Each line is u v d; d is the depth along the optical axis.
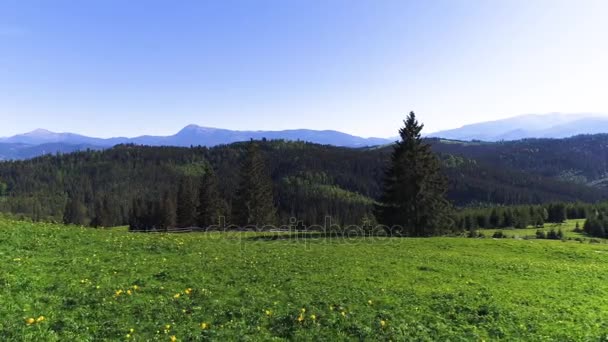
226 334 14.75
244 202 94.12
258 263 27.89
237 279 22.66
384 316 18.14
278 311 17.58
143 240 31.81
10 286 16.31
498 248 44.16
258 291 20.39
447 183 70.56
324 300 19.66
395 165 67.38
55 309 15.15
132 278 20.58
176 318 15.80
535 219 188.12
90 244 27.73
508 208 198.25
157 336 13.88
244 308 17.48
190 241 35.47
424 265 31.48
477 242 47.81
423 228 65.25
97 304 16.16
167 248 30.05
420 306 20.11
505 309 20.19
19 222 31.42
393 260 33.25
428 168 66.38
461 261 34.34
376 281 25.02
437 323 17.81
